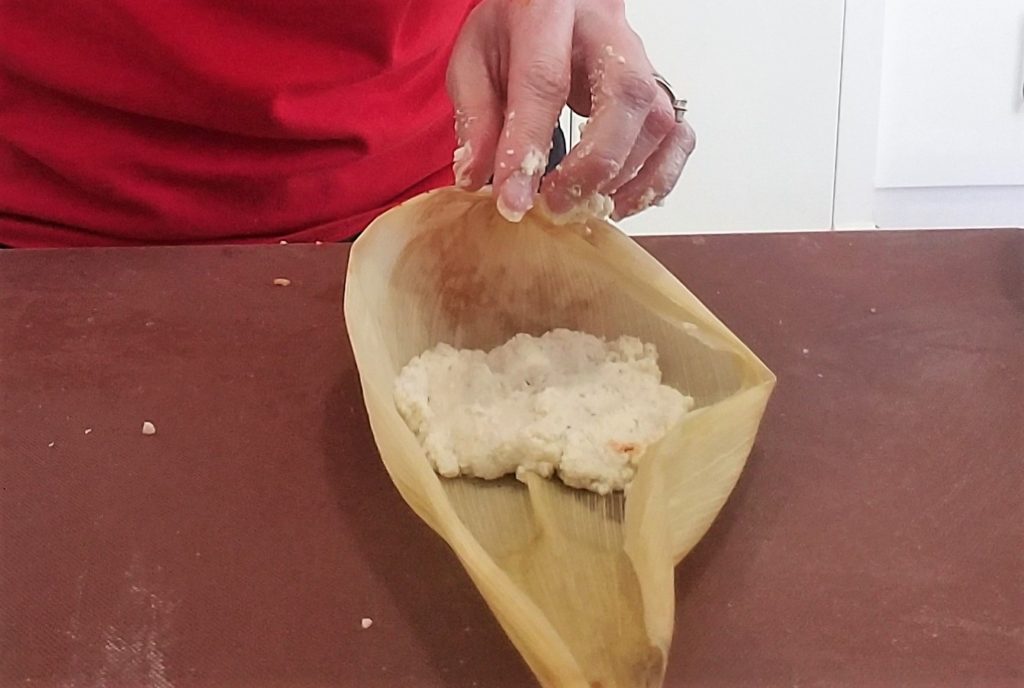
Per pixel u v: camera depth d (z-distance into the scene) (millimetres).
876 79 1199
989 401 542
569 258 539
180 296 618
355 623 454
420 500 463
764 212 1273
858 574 467
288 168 690
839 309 601
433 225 534
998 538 479
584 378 520
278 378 562
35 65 649
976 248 648
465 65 547
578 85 544
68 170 670
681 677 436
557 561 455
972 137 1248
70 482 508
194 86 655
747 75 1194
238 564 474
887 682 432
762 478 504
